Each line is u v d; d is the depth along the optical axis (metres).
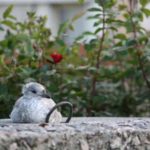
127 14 8.78
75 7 14.20
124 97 9.38
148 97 9.19
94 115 8.85
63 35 9.12
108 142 4.88
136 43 8.73
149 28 13.12
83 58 9.45
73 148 4.70
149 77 9.35
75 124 5.14
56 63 8.51
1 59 8.33
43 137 4.54
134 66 9.10
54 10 14.23
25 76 8.25
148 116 9.51
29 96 5.43
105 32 8.77
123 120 5.76
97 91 9.42
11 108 8.08
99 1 8.42
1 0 13.70
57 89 8.57
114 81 9.31
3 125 5.02
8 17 8.84
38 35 8.52
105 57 8.80
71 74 9.19
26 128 4.80
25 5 13.88
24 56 8.38
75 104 8.84
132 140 5.00
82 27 13.52
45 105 5.33
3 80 8.46
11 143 4.43
